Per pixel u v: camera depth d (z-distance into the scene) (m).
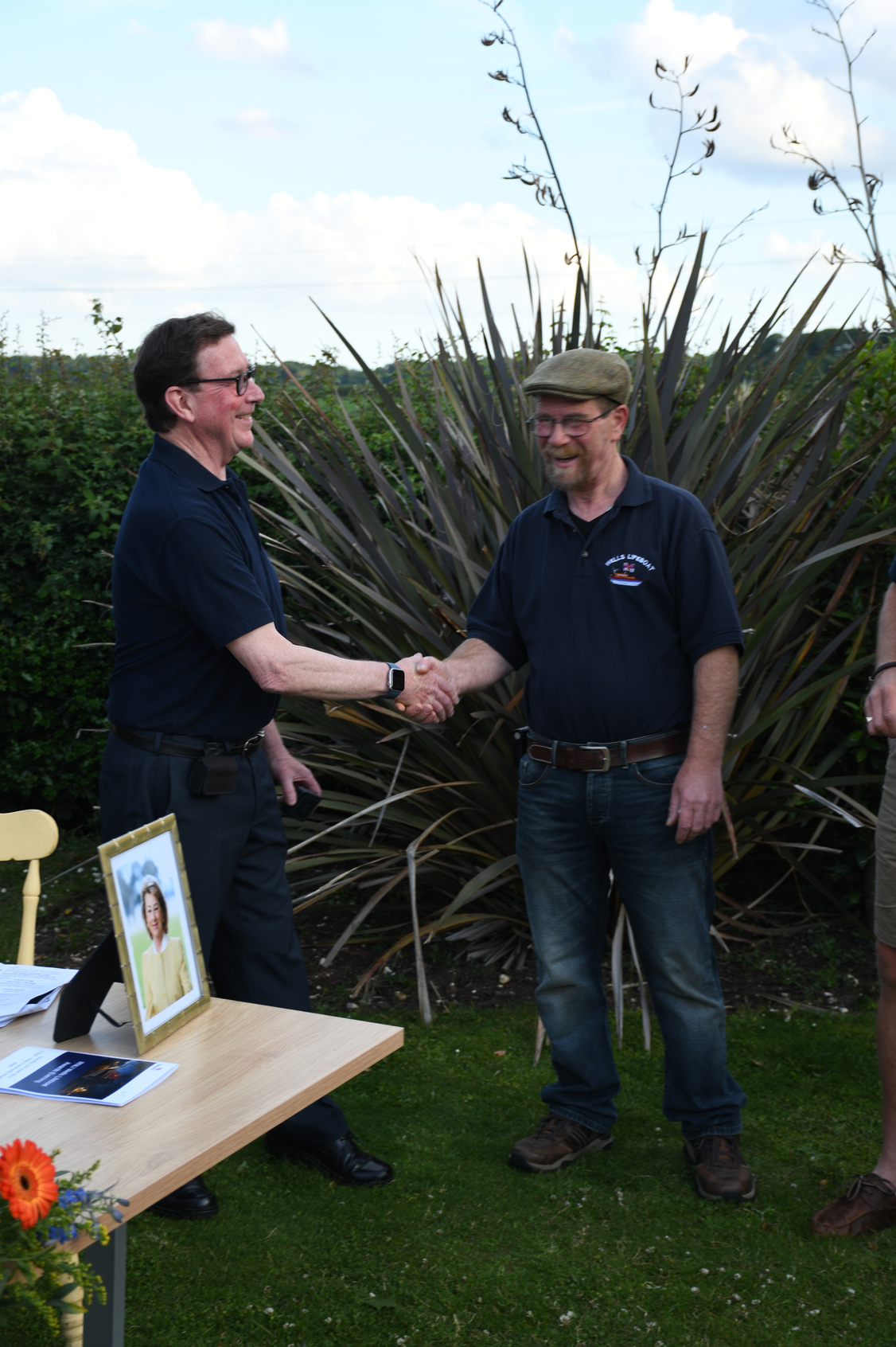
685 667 2.22
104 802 2.21
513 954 3.51
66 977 1.68
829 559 3.03
